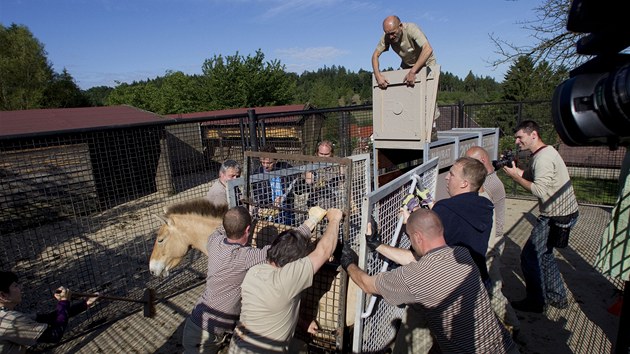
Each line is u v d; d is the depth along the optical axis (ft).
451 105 29.78
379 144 14.01
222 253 9.03
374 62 13.71
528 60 38.86
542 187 12.45
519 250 19.65
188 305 15.21
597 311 13.47
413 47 13.16
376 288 7.54
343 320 8.46
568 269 17.03
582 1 3.76
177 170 20.71
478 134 17.31
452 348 7.35
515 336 11.63
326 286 8.85
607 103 3.61
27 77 127.95
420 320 9.79
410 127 12.93
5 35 131.03
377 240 7.97
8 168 15.08
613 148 4.25
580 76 4.14
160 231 11.81
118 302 15.69
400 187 9.55
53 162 16.74
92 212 19.19
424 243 7.45
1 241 15.83
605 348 11.39
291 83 139.13
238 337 8.12
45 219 16.61
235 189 9.75
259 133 16.83
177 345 12.64
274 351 7.93
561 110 4.16
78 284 17.72
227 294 8.98
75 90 140.15
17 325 8.41
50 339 9.22
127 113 48.19
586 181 32.37
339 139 20.31
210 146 19.93
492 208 8.94
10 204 15.40
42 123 40.04
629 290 5.33
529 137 13.01
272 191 10.26
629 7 3.53
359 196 10.59
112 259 20.97
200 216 11.71
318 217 8.44
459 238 8.73
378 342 9.52
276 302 7.68
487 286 8.97
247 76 127.34
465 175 8.98
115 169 19.84
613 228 6.03
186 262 19.45
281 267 7.86
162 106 154.92
